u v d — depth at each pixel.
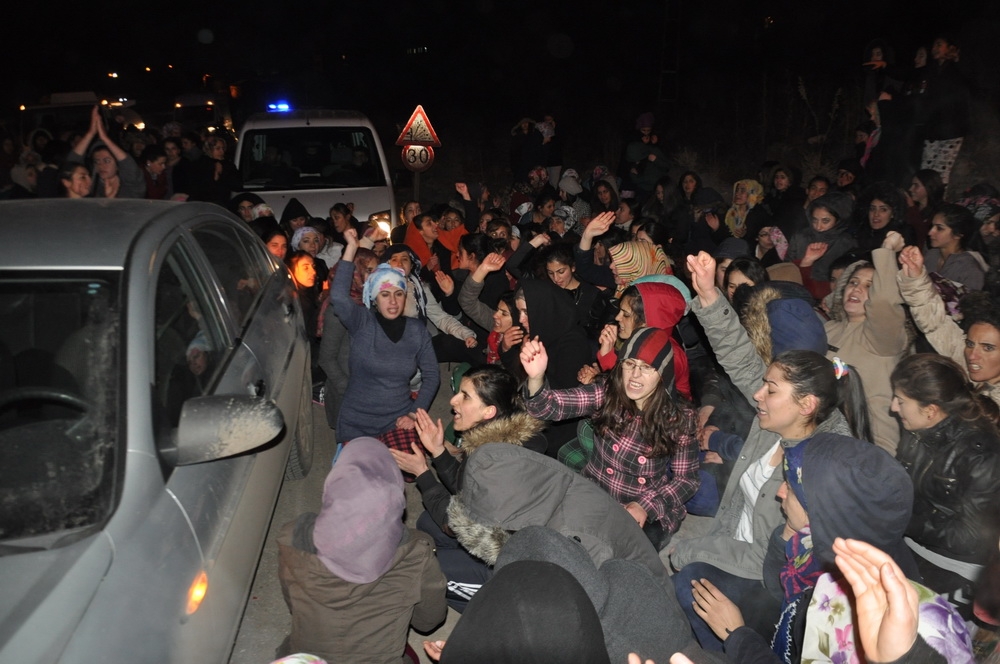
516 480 2.65
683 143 17.59
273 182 10.16
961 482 2.89
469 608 1.93
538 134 13.49
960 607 2.98
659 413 3.56
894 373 3.07
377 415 4.66
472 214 9.54
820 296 6.14
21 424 2.59
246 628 3.89
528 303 4.61
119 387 2.63
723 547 3.31
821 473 2.61
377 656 2.69
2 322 2.84
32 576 2.14
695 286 3.75
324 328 5.04
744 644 2.49
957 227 5.46
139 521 2.38
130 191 7.73
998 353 3.38
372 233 5.64
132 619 2.19
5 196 9.27
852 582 1.77
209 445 2.59
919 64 9.29
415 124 10.35
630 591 2.24
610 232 6.84
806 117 16.20
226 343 3.64
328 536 2.56
